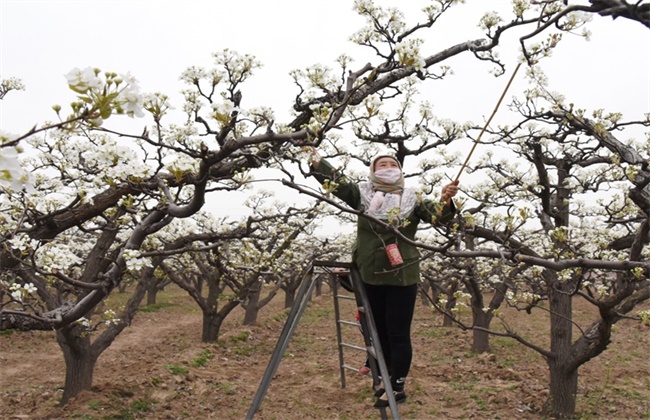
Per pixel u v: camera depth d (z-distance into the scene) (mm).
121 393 10219
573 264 3748
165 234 10266
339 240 18266
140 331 19031
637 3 3693
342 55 5594
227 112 3529
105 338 10328
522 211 3725
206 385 11461
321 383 11945
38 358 14516
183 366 12523
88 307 4199
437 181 11062
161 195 4367
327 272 5824
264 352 15680
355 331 19172
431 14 5371
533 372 12695
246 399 10773
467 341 16016
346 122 3754
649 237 6285
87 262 7949
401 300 5020
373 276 4980
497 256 3697
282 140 3705
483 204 9578
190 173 4219
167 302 27969
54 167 7516
